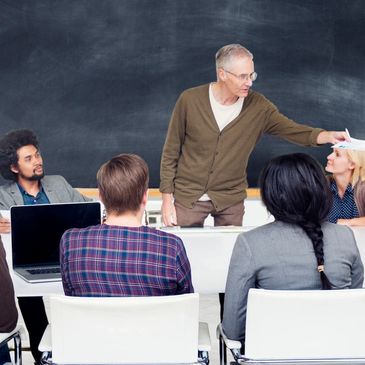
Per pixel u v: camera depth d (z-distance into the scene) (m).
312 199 2.23
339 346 2.18
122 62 4.93
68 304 2.10
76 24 4.89
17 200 3.69
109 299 2.08
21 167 3.66
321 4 4.89
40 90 4.93
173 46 4.92
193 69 4.94
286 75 4.95
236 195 4.04
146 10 4.89
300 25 4.91
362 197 3.63
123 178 2.24
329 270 2.24
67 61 4.92
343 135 3.77
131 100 4.95
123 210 2.27
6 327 2.46
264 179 2.28
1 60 4.91
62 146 4.98
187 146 3.96
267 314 2.15
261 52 4.93
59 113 4.95
